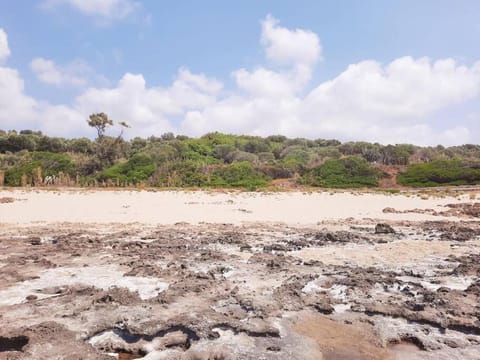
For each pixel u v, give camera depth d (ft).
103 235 42.37
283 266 30.04
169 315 20.67
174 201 82.64
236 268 29.71
